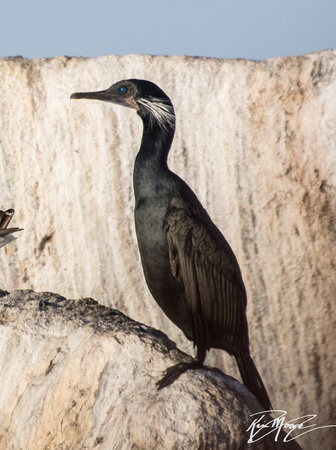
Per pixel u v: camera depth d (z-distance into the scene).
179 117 14.66
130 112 14.88
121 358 6.40
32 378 7.11
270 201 14.47
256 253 14.52
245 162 14.50
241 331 7.20
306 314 14.41
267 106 14.34
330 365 14.38
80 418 6.37
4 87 14.90
